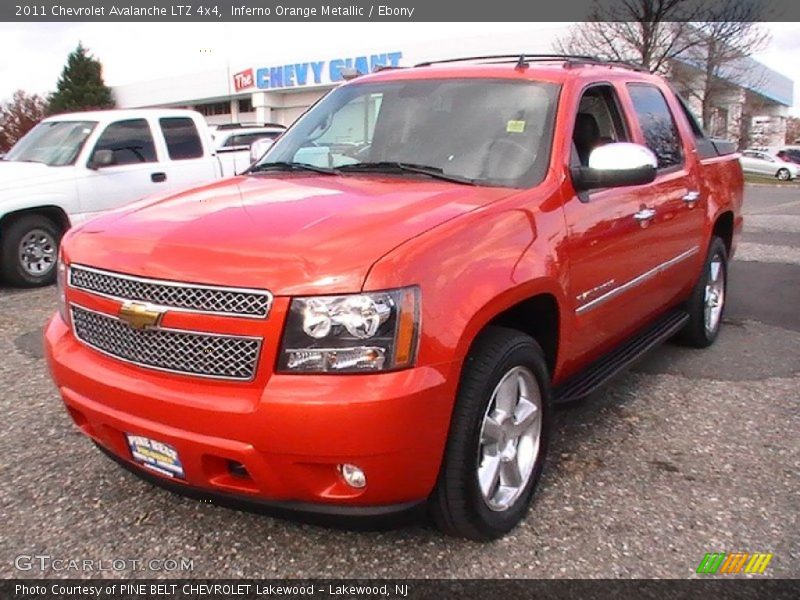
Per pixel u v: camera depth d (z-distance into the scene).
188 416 2.67
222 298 2.65
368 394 2.53
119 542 3.08
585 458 3.87
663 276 4.66
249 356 2.63
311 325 2.57
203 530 3.16
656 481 3.64
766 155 36.38
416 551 3.03
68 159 9.02
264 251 2.72
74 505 3.35
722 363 5.46
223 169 10.55
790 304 7.41
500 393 3.08
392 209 3.04
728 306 7.31
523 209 3.24
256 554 3.00
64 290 3.21
